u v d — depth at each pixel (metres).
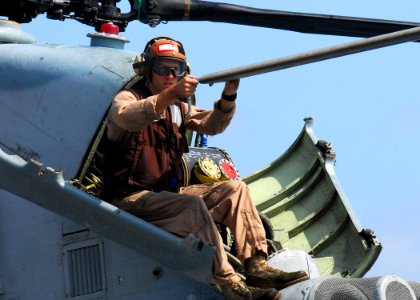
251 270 10.91
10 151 11.45
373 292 10.08
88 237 11.07
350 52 9.91
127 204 11.01
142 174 11.08
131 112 10.53
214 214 11.18
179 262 10.62
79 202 10.66
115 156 11.05
